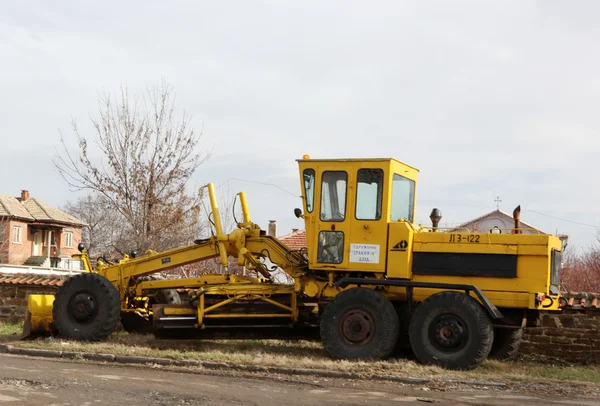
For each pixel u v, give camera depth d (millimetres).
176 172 23125
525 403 9195
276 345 14812
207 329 14008
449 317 11977
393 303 13133
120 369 11414
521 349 14203
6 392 9297
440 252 12500
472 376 11086
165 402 8875
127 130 22953
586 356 13703
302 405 8820
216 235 14711
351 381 10664
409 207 13750
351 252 12828
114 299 14500
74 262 62156
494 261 12164
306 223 13211
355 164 12945
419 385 10445
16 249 59719
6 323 17500
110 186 22781
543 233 12352
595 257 27250
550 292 12086
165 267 15188
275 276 15516
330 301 12773
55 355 12766
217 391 9625
